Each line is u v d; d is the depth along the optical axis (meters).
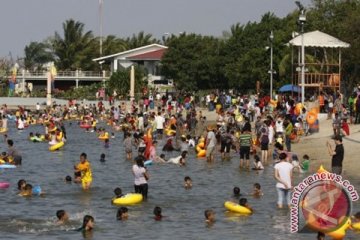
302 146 53.72
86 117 89.94
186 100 96.81
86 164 37.78
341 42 75.00
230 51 121.88
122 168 47.06
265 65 105.19
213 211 30.38
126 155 53.00
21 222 28.81
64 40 166.88
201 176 42.50
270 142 52.56
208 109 97.56
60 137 62.56
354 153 46.69
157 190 37.06
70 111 103.62
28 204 33.03
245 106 80.06
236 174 43.34
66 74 152.25
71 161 51.22
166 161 49.16
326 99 70.50
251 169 45.66
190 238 26.11
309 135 59.34
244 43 120.19
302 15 67.50
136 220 29.31
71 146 63.16
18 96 133.00
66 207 32.25
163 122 72.50
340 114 59.12
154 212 29.62
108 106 116.00
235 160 50.62
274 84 103.06
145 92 117.56
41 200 34.09
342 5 93.88
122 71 127.62
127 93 124.62
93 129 83.69
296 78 93.06
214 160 50.72
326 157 47.69
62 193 36.22
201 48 132.00
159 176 42.50
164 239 26.00
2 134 77.25
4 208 31.98
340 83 80.81
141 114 74.19
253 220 29.11
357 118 59.91
